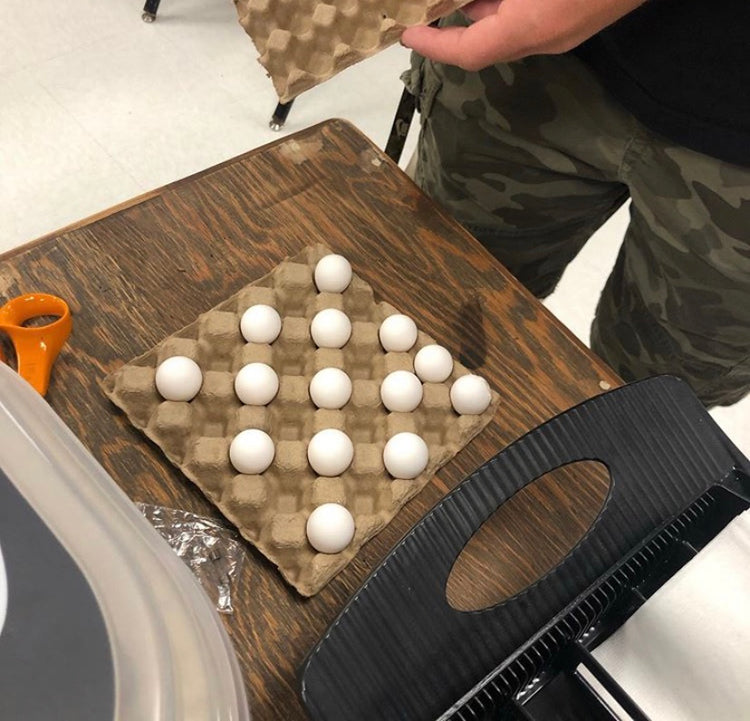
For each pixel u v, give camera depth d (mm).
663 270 751
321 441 548
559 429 451
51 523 240
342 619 388
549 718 408
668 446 464
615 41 606
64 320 556
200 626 256
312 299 623
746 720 424
